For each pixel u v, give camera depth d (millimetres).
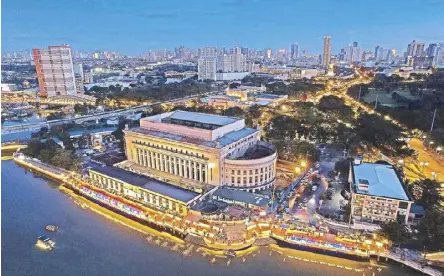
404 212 144375
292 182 194500
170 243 141625
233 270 124188
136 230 152375
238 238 139125
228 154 184875
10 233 149000
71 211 170875
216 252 134750
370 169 176250
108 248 138250
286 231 143500
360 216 151375
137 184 178625
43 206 176250
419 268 122062
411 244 135125
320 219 152250
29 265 127125
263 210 156875
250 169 179500
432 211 138000
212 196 170375
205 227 146625
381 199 146000
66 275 121812
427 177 198375
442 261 123188
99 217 164750
